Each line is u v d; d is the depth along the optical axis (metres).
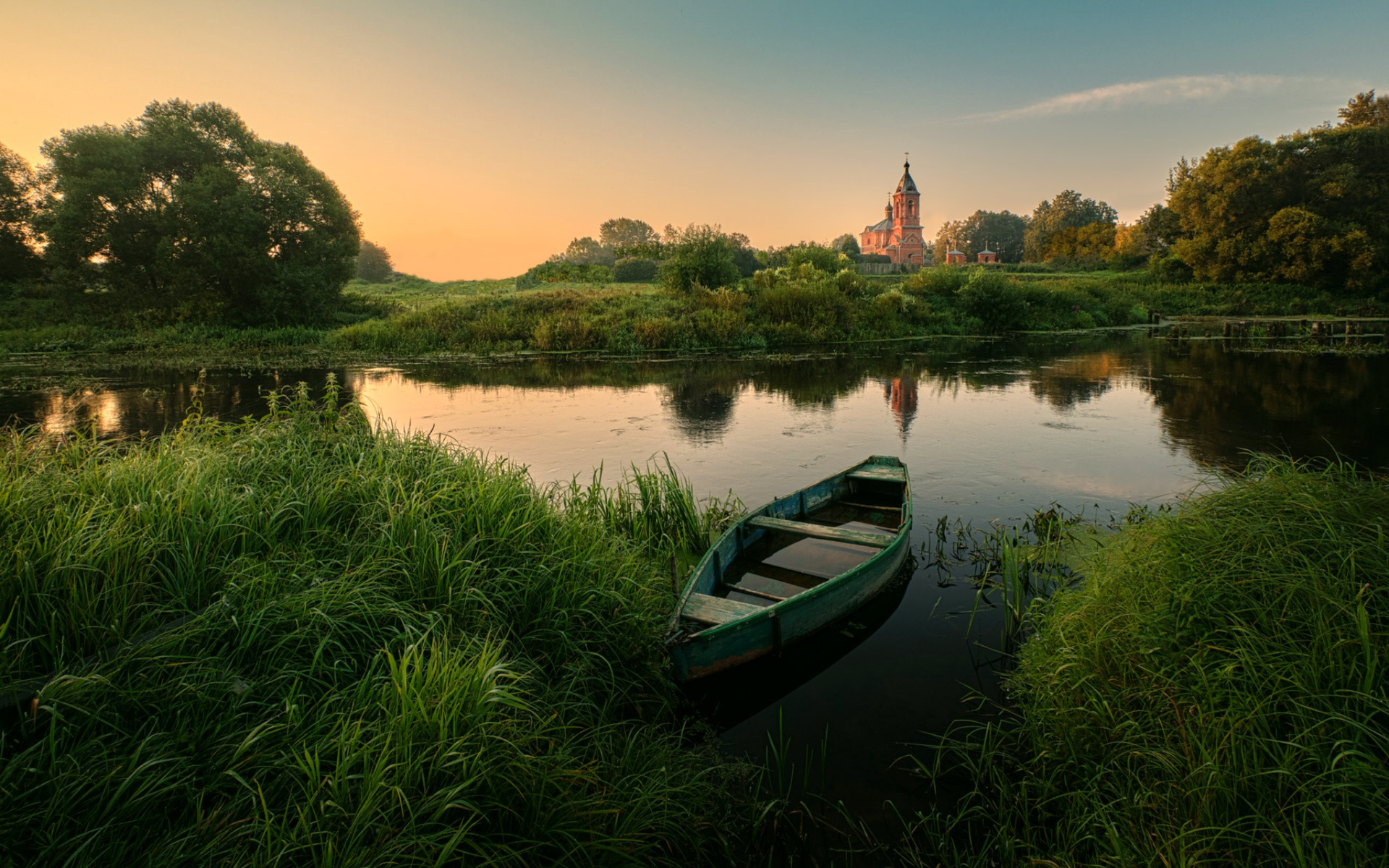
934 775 3.09
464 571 3.56
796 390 14.45
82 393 14.26
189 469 4.11
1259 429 9.95
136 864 1.99
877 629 4.50
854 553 5.55
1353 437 9.34
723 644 3.65
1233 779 2.38
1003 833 2.63
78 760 2.25
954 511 6.68
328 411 6.07
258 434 5.12
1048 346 23.53
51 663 2.72
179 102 28.53
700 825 2.76
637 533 5.66
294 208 28.45
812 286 27.48
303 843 2.04
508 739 2.51
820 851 2.72
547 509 4.73
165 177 28.25
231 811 2.18
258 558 3.57
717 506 6.47
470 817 2.31
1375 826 2.12
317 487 4.24
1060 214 98.88
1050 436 9.81
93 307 27.75
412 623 3.19
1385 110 50.72
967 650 4.23
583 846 2.33
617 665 3.65
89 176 25.95
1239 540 3.41
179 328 25.77
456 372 18.11
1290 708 2.52
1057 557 5.27
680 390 14.59
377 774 2.18
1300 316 36.16
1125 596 3.54
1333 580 2.89
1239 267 42.50
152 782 2.22
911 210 85.50
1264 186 41.31
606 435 9.95
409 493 4.48
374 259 89.81
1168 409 11.67
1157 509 6.52
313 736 2.52
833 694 3.81
